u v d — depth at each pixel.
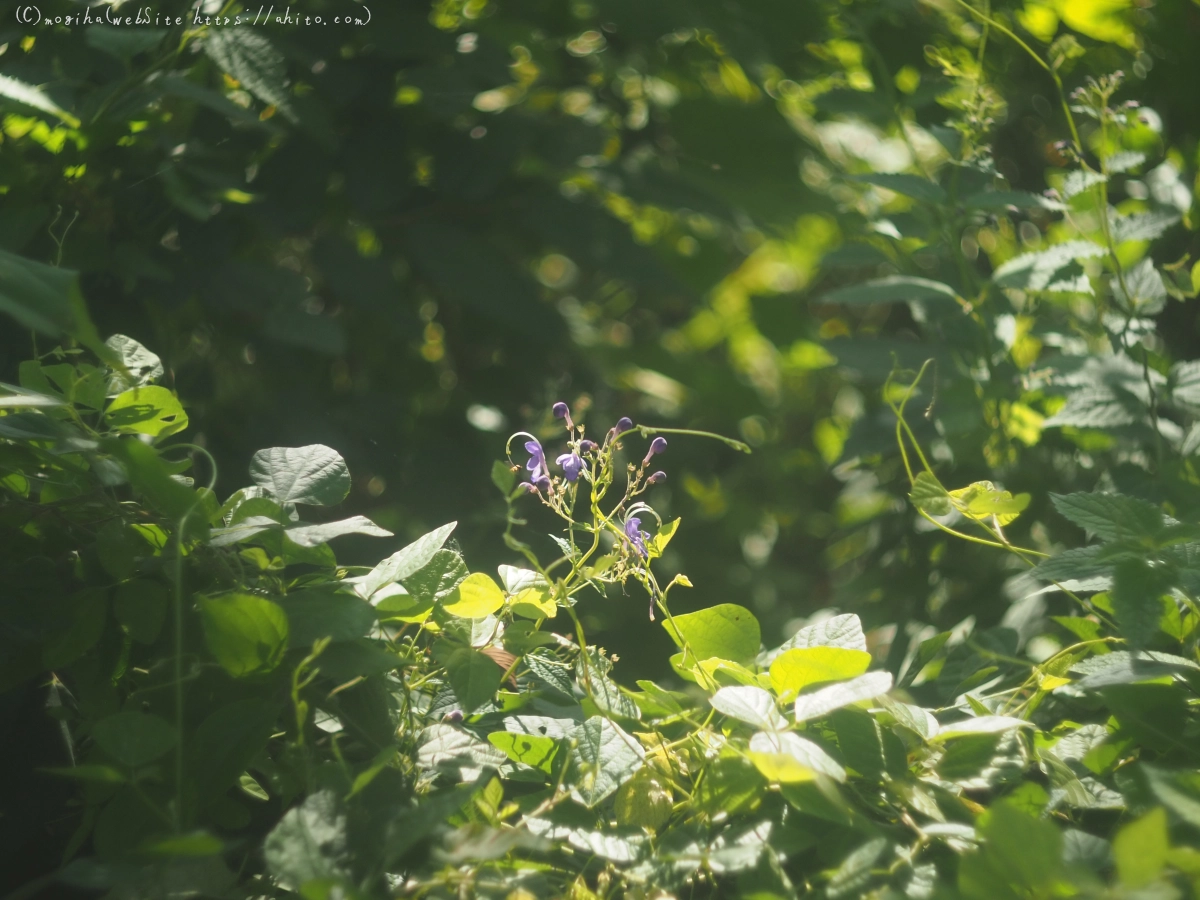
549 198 3.42
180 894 2.46
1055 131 3.27
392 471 3.14
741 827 2.49
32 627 2.53
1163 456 2.74
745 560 4.61
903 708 2.52
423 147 3.27
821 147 4.00
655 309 4.91
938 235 2.85
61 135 2.77
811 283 5.71
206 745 2.48
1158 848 2.38
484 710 2.56
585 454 2.58
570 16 3.81
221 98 2.81
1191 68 2.98
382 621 2.55
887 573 2.98
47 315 2.44
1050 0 3.11
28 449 2.54
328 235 3.09
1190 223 2.82
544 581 2.56
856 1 3.38
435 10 3.48
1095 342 2.87
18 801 2.55
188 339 2.99
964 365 2.85
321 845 2.43
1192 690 2.54
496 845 2.43
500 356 3.62
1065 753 2.54
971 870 2.41
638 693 2.56
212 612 2.48
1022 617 2.79
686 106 3.88
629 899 2.46
